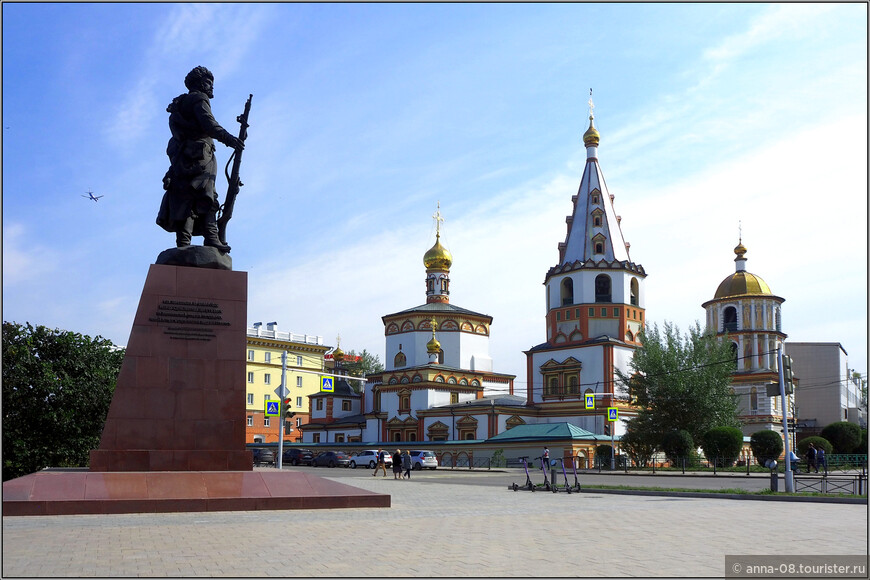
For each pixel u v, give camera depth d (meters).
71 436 37.34
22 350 36.38
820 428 100.25
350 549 13.64
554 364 79.81
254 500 20.38
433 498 28.06
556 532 16.45
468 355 91.12
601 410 75.62
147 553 12.98
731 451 59.91
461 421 80.88
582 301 79.38
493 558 12.81
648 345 67.62
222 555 12.84
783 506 24.38
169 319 22.09
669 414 64.88
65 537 14.80
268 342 107.81
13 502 18.42
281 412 49.22
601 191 82.31
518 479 49.09
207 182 24.16
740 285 90.56
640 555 13.21
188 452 21.50
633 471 57.97
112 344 40.53
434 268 95.81
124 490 19.70
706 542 14.86
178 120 24.27
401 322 92.19
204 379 22.06
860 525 18.08
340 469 68.88
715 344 67.62
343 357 117.38
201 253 22.94
